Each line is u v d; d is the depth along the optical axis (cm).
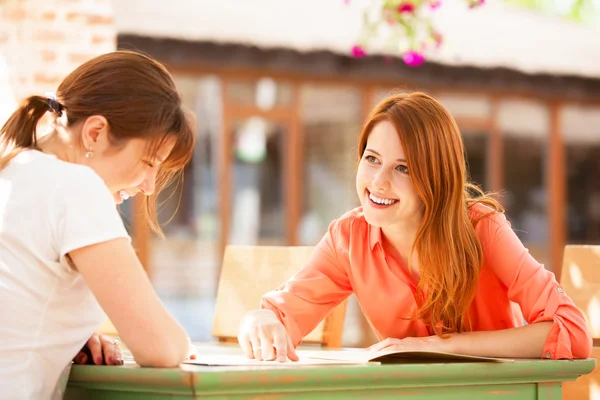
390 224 282
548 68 991
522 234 1128
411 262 292
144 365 211
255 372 187
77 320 219
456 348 252
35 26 615
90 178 217
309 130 1025
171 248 997
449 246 272
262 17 862
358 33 880
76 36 623
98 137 227
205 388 184
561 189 1138
